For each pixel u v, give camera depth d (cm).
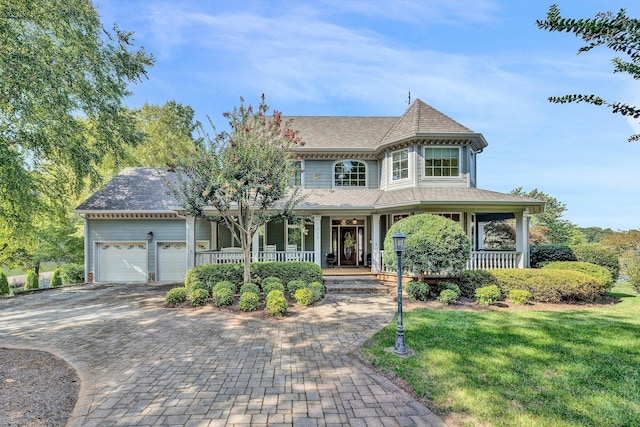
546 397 413
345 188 1576
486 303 927
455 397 414
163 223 1578
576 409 386
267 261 1291
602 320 773
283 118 1764
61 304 1048
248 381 471
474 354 552
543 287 969
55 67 1022
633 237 1638
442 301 955
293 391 440
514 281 1001
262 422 369
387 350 578
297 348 604
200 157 992
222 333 700
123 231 1558
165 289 1341
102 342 651
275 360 548
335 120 1794
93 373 501
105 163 1833
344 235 1653
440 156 1391
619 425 355
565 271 1014
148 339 666
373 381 468
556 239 2969
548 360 526
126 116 1431
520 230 1234
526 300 942
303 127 1702
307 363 534
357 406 401
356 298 1064
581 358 534
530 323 742
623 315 825
